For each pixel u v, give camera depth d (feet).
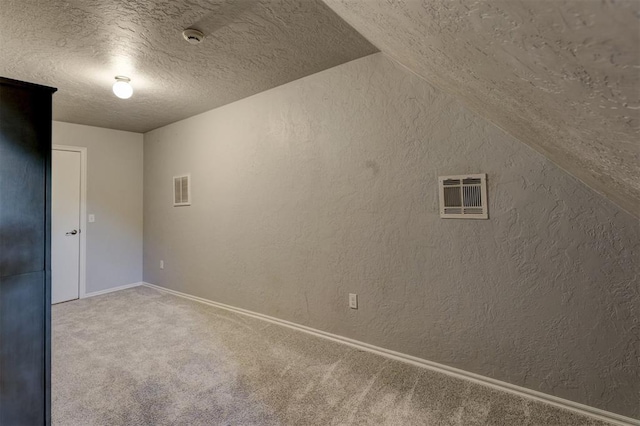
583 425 5.19
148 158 14.69
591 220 5.37
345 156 8.13
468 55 2.72
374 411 5.60
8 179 4.53
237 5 5.57
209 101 10.74
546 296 5.76
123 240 14.44
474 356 6.48
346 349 7.98
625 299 5.16
